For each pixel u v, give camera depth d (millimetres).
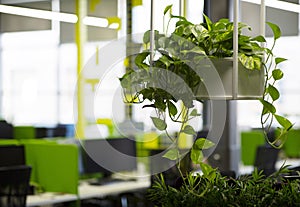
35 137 6453
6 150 4469
